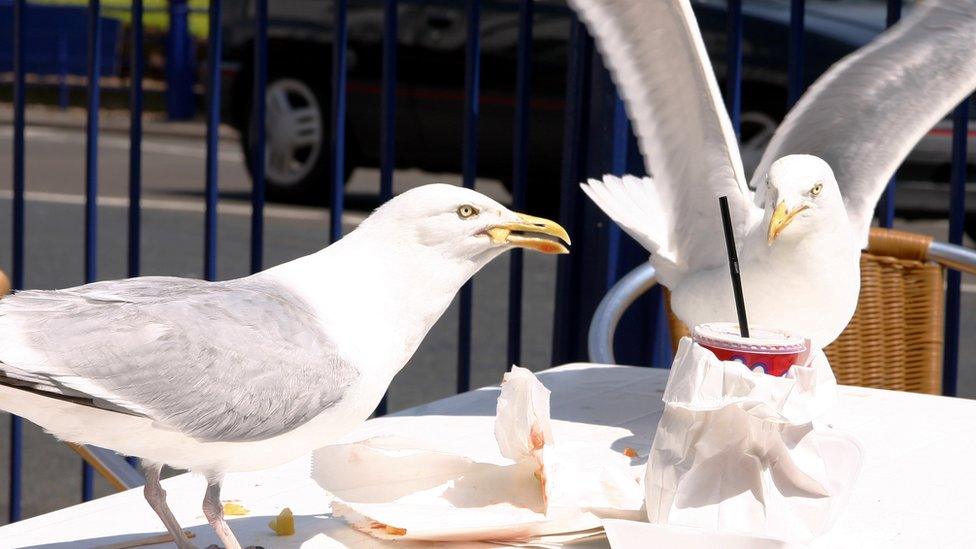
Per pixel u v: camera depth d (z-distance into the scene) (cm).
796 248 230
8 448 518
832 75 265
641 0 237
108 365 152
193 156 1488
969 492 204
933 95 262
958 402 260
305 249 946
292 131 1020
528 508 181
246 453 162
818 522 170
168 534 180
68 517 190
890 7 336
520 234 187
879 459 220
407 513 178
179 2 1772
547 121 837
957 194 338
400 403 578
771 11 730
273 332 162
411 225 172
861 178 273
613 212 267
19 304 157
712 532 160
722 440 170
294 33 977
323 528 185
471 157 355
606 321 309
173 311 158
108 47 1908
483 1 844
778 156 284
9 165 1423
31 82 1906
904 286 324
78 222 1048
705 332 177
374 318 170
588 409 251
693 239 259
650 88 251
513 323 371
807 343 175
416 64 888
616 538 165
